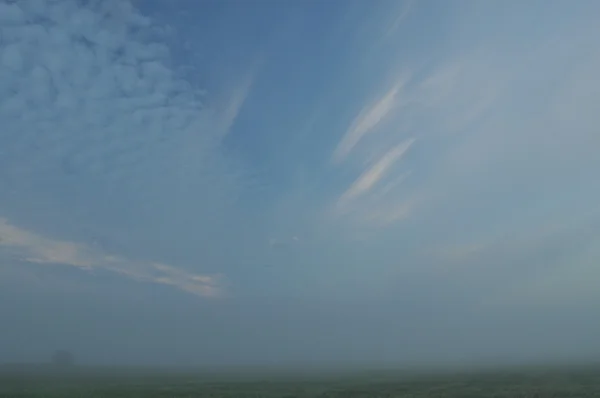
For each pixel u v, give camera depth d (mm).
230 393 64688
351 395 60656
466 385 72250
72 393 64000
